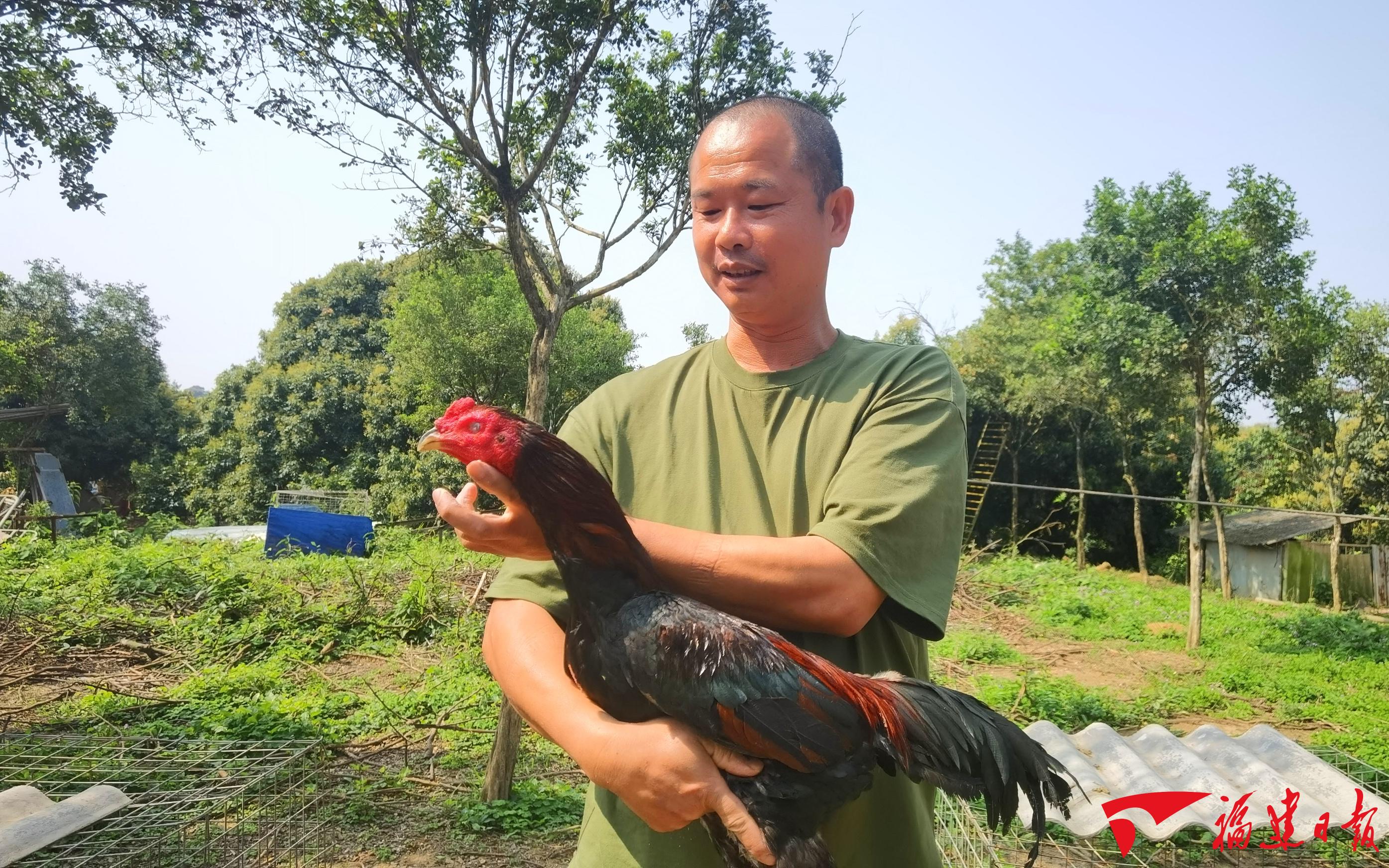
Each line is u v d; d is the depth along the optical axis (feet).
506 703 19.74
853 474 5.16
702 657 4.67
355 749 23.40
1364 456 73.97
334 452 102.78
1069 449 96.07
